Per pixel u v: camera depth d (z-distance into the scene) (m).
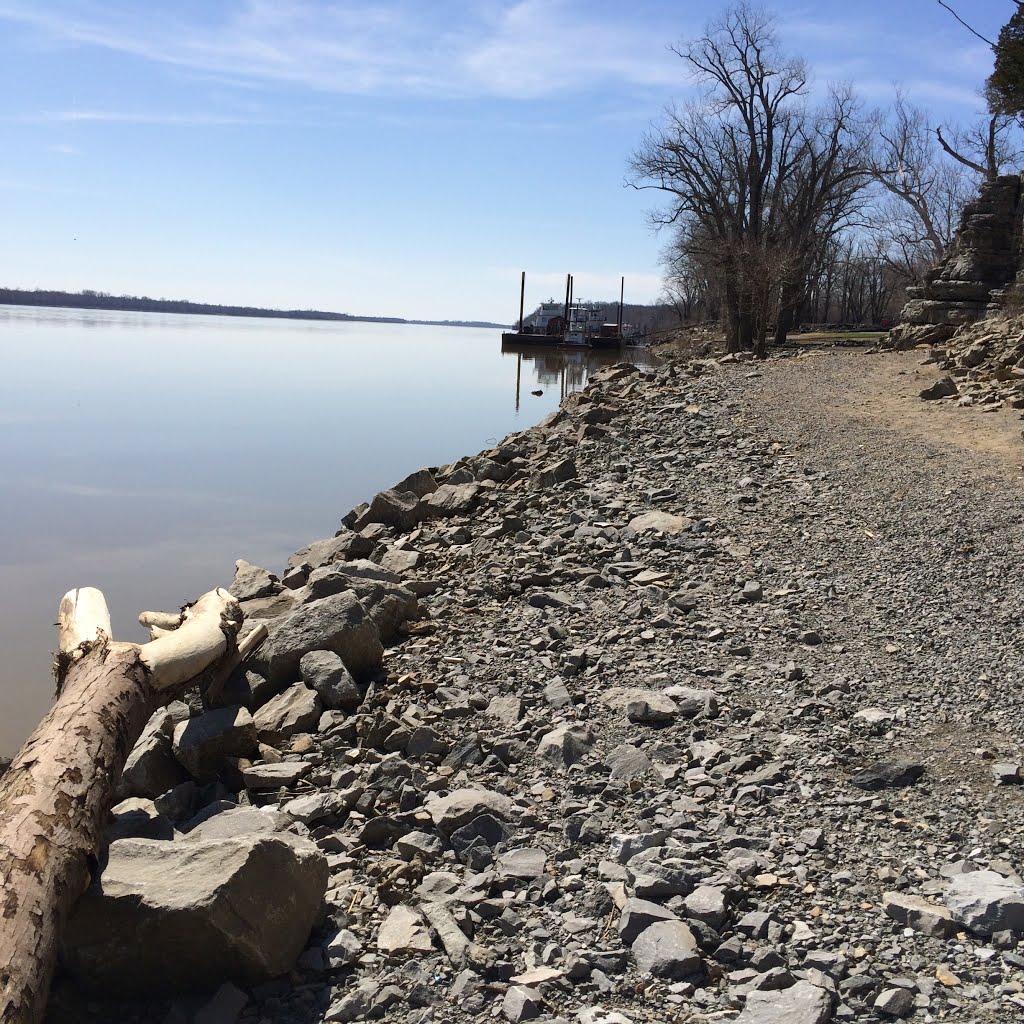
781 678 6.34
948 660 6.46
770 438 13.22
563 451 13.45
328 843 4.50
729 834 4.45
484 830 4.51
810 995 3.29
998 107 31.06
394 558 9.41
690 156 46.34
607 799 4.87
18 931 3.05
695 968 3.52
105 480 25.41
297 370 71.75
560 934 3.78
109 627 5.30
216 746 5.21
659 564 8.82
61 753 3.89
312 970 3.63
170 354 90.25
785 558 8.77
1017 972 3.47
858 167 50.44
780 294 41.03
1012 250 23.34
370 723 5.66
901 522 9.43
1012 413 14.17
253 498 23.12
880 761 5.05
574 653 6.72
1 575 16.33
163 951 3.43
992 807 4.66
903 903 3.83
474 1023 3.30
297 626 6.34
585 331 86.88
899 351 23.30
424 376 64.06
